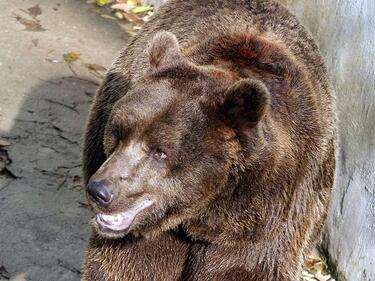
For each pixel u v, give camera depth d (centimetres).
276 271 875
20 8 1656
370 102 1105
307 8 1273
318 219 958
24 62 1496
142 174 788
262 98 772
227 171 805
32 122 1355
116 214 796
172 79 803
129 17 1708
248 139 797
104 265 905
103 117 980
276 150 820
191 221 841
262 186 823
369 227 1115
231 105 781
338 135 1074
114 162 788
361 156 1129
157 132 779
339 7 1182
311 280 1183
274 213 845
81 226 1186
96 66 1532
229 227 841
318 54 991
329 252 1205
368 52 1111
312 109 880
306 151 868
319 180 919
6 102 1388
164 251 896
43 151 1302
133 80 945
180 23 998
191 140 784
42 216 1188
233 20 956
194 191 803
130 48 1041
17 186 1231
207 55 878
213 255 873
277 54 878
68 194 1234
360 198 1134
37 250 1134
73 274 1109
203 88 797
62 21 1645
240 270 873
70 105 1410
